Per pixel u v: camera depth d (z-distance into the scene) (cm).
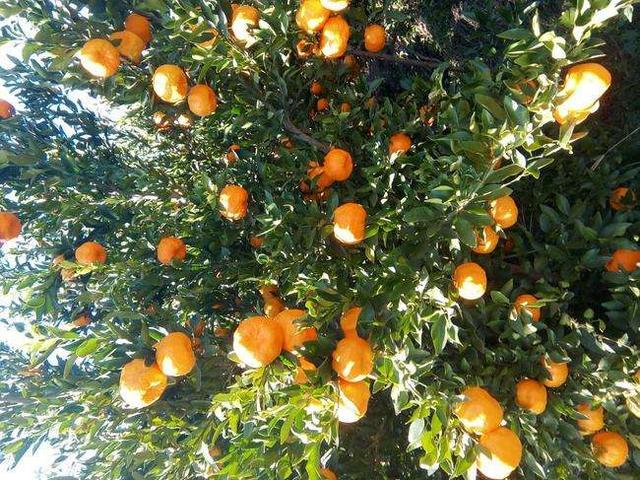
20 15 92
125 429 87
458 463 70
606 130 114
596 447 84
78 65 96
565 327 94
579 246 90
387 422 106
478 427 71
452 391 76
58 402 79
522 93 70
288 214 92
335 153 97
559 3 117
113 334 70
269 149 118
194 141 139
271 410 68
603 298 99
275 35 91
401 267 76
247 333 67
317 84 123
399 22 155
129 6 106
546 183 107
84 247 104
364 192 105
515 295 88
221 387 90
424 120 110
